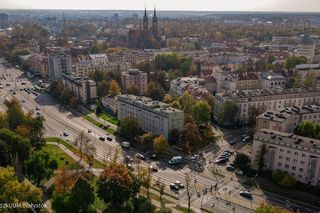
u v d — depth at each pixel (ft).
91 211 611.47
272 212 555.28
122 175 654.53
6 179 632.38
